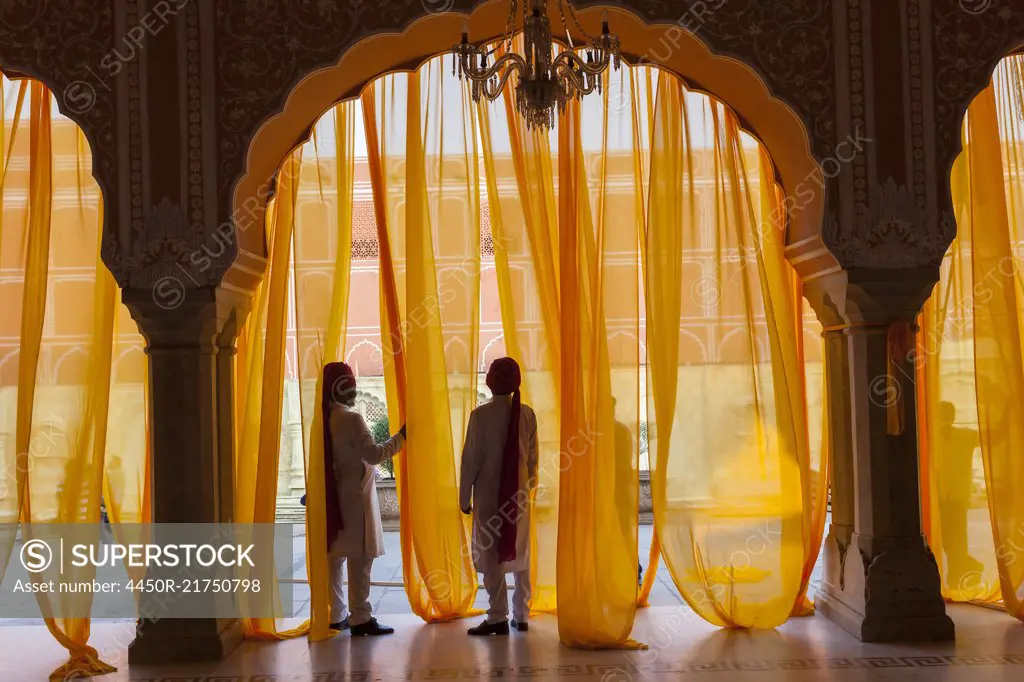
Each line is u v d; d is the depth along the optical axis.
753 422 3.84
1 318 3.77
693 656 3.43
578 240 3.89
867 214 3.51
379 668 3.35
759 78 3.52
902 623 3.51
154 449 3.48
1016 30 3.52
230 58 3.46
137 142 3.44
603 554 3.64
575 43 3.80
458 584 4.01
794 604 3.92
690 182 3.91
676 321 3.83
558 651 3.53
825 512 4.09
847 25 3.52
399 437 3.85
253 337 3.96
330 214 3.91
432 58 3.92
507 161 4.08
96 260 3.81
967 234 4.07
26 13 3.45
